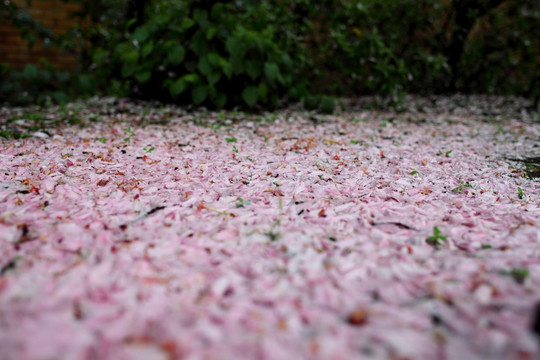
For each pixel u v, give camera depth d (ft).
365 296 3.92
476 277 4.15
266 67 15.21
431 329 3.43
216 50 15.57
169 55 14.89
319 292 3.92
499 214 6.25
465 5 19.75
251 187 7.23
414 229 5.58
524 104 20.22
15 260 4.33
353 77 19.49
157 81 16.42
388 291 3.96
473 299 3.78
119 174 7.72
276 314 3.61
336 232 5.40
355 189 7.21
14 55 18.98
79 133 11.36
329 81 20.99
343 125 14.49
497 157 10.56
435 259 4.71
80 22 19.40
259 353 3.12
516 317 3.46
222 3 16.34
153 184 7.20
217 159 9.16
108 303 3.69
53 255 4.49
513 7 21.74
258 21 17.40
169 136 11.57
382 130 13.80
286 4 19.29
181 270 4.33
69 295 3.76
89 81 16.75
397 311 3.61
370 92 21.20
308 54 19.47
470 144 11.98
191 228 5.38
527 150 11.50
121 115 14.43
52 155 8.77
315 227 5.52
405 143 11.82
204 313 3.60
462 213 6.27
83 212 5.66
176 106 16.25
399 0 19.66
